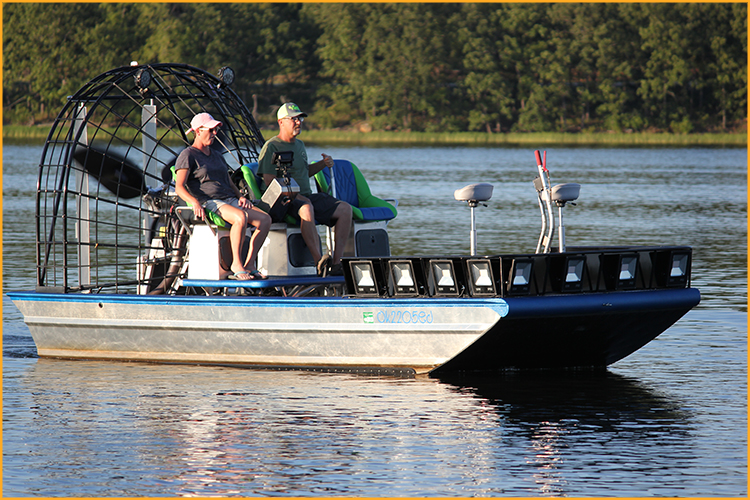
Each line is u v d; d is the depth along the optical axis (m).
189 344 25.36
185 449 18.56
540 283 22.27
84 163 26.81
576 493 16.39
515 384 23.36
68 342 26.59
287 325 24.16
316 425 19.94
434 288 22.84
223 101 30.06
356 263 23.53
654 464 17.67
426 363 23.17
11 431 19.78
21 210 69.94
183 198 24.75
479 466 17.58
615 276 23.20
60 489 16.69
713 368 25.12
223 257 25.19
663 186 102.81
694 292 24.16
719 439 19.05
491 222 63.50
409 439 19.03
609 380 23.83
